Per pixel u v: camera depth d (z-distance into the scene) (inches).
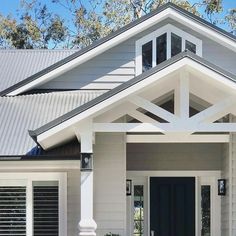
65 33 1254.9
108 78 580.7
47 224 485.4
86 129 416.5
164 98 488.1
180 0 1182.9
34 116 537.6
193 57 408.2
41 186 488.4
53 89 587.8
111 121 436.5
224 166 524.1
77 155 471.8
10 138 499.8
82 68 583.2
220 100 444.5
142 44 581.3
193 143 548.4
